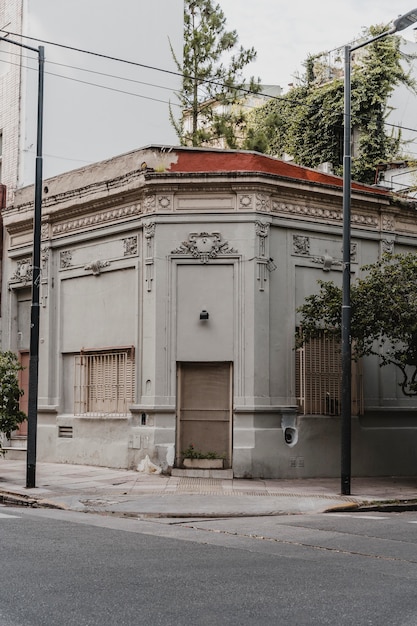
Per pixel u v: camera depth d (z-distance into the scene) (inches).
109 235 843.4
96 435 836.6
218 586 314.5
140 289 800.9
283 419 777.6
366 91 1306.6
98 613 269.1
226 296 775.1
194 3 1134.4
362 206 860.6
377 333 757.9
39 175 700.0
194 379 781.3
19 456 939.3
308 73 1430.9
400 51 1341.0
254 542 434.6
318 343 802.8
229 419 772.6
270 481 746.2
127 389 808.9
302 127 1355.8
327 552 402.3
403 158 1327.5
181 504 594.2
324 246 829.8
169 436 767.1
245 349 765.3
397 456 862.5
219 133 1106.1
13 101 1034.1
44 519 515.5
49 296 908.0
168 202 785.6
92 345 859.4
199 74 1115.3
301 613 276.2
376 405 858.1
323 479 781.9
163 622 260.7
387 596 303.0
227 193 780.0
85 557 368.5
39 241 698.2
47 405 894.4
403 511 627.2
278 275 792.3
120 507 579.8
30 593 293.6
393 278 725.9
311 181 807.7
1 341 987.9
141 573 335.0
